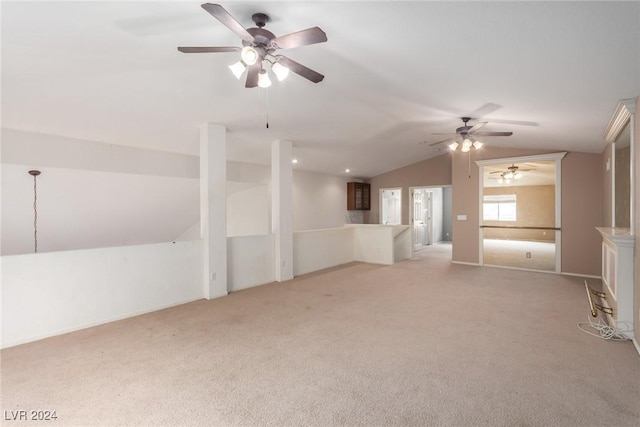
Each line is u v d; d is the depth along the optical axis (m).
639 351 2.73
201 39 2.43
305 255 6.23
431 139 6.44
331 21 2.15
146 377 2.41
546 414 1.95
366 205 10.17
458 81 3.17
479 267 6.77
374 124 5.10
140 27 2.23
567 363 2.59
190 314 3.83
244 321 3.59
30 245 5.07
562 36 2.08
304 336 3.16
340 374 2.44
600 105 3.35
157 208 6.13
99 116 3.86
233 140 5.37
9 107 3.42
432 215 11.45
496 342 3.00
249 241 5.12
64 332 3.28
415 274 6.07
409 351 2.82
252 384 2.31
